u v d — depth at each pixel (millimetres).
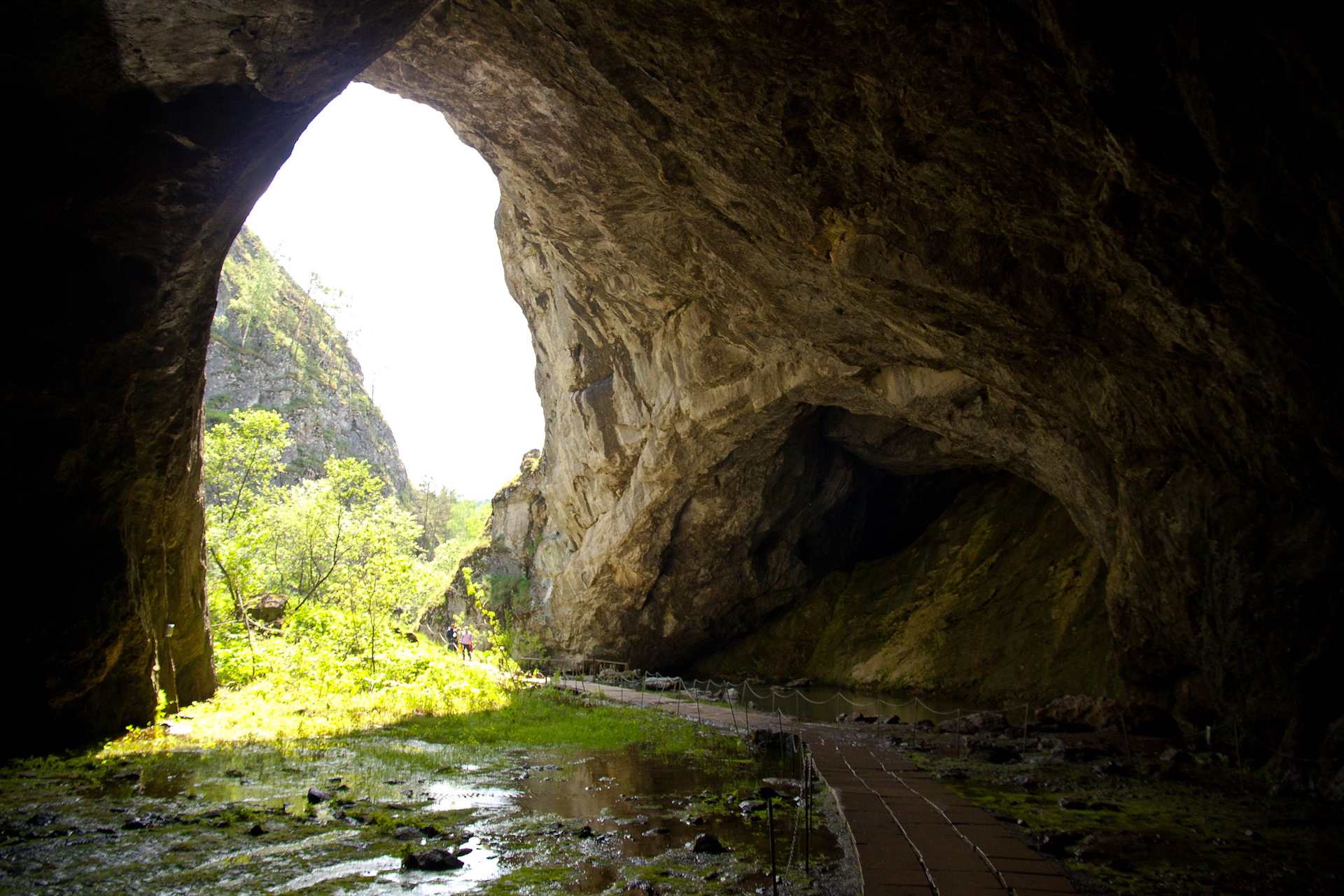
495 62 11453
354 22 7730
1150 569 11992
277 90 8156
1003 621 21484
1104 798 8891
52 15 6500
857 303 13344
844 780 9219
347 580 20141
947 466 25688
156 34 6977
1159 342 9117
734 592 28125
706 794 8641
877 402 18438
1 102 7074
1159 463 11156
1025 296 10016
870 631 25562
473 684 16000
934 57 7492
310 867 5516
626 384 24359
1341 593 9188
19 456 8680
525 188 16578
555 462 30844
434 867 5605
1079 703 14992
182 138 8031
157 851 5703
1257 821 7852
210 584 20000
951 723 14703
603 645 29891
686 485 24812
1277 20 5125
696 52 8812
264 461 23375
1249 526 10016
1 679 8852
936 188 9281
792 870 5949
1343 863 6406
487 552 39125
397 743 10867
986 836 6734
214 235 9180
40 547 9062
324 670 14500
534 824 7004
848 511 28562
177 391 10180
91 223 8188
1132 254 8078
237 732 10727
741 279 15148
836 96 8672
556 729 13000
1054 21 6250
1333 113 5309
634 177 13484
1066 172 7941
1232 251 7066
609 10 8766
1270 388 8148
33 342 8312
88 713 9609
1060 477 15398
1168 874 6113
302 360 94625
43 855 5496
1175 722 13312
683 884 5555
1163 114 6430
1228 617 10406
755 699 21438
